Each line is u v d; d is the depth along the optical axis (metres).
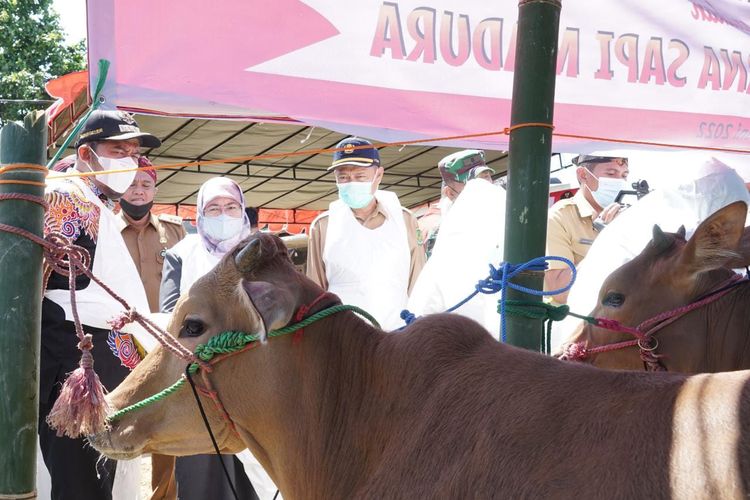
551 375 2.11
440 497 2.04
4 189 2.48
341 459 2.46
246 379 2.57
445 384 2.25
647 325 3.37
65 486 3.63
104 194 4.31
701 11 4.11
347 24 3.26
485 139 3.78
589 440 1.84
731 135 4.27
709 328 3.36
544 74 2.95
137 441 2.66
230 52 3.01
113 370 3.80
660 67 4.04
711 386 1.81
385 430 2.36
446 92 3.51
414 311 4.34
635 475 1.71
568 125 3.93
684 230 3.62
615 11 3.92
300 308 2.54
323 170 12.51
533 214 2.94
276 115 3.30
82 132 4.21
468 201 4.36
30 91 15.85
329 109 3.26
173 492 4.46
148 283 5.09
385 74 3.36
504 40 3.58
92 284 3.77
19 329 2.44
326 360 2.53
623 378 2.01
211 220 4.52
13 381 2.43
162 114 3.11
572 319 4.22
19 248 2.46
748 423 1.66
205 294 2.62
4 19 16.00
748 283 3.38
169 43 2.89
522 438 1.96
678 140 4.13
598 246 4.28
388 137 3.47
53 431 3.64
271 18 3.07
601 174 5.23
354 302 4.71
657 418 1.79
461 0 3.49
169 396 2.65
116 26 2.81
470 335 2.38
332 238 4.78
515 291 2.97
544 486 1.83
